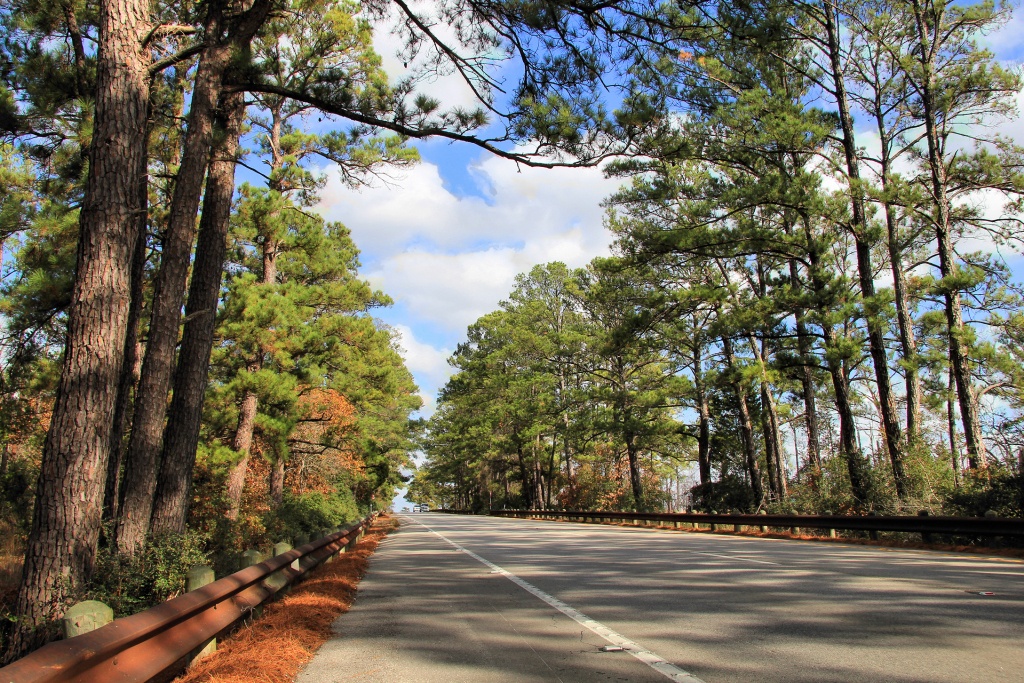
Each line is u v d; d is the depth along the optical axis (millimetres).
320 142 19422
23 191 14234
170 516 10875
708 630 6902
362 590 10570
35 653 3389
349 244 25766
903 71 23922
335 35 16312
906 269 32219
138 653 4438
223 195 12383
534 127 10414
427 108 10547
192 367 11578
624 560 13930
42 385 15656
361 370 24938
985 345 22906
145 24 8625
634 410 40281
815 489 27312
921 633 6473
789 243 24281
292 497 27188
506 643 6613
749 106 22375
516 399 58688
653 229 25453
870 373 42875
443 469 87750
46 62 12695
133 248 8156
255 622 7180
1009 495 17250
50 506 7230
